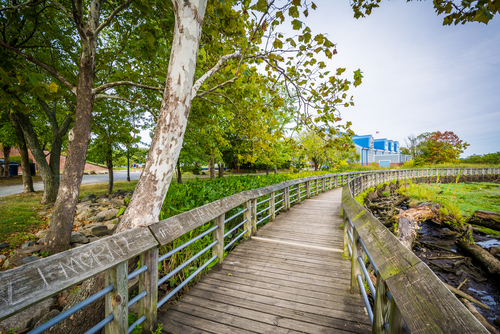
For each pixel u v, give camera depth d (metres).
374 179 16.14
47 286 1.26
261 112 4.79
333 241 4.69
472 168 28.69
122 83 4.36
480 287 4.90
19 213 7.78
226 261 3.73
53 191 9.98
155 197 2.37
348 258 3.83
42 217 7.63
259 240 4.75
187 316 2.40
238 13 3.52
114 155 14.23
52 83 2.98
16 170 23.94
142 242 1.94
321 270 3.42
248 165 34.94
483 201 12.45
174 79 2.40
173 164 2.47
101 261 1.56
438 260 6.09
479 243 7.09
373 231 2.01
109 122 8.84
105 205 10.13
